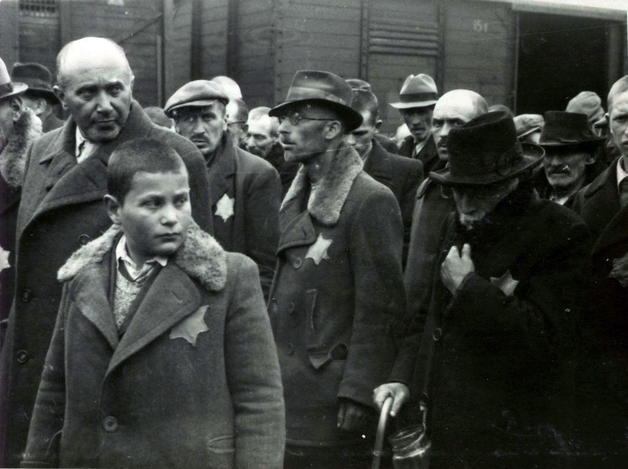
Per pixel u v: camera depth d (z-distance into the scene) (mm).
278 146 3012
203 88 2488
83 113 1930
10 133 2506
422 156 2828
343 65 2539
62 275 1674
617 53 2682
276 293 2262
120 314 1641
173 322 1592
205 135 2506
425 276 2283
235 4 2533
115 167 1604
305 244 2193
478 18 2643
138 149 1604
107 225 1958
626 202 2326
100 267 1671
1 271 2447
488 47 2660
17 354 2020
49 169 2055
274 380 1673
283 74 2479
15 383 2027
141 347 1571
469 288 1814
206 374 1619
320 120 2184
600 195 2377
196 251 1646
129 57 2615
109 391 1605
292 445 2170
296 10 2477
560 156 2625
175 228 1596
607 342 2227
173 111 2506
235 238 2539
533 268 1856
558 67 2697
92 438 1617
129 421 1606
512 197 1890
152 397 1598
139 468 1592
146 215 1583
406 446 1936
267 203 2562
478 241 1908
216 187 2521
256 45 2510
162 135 2027
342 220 2152
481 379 1896
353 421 2084
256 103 2562
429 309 2049
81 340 1628
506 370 1884
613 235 2211
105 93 1921
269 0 2459
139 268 1655
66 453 1622
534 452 1900
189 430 1596
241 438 1627
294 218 2285
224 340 1663
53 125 2822
